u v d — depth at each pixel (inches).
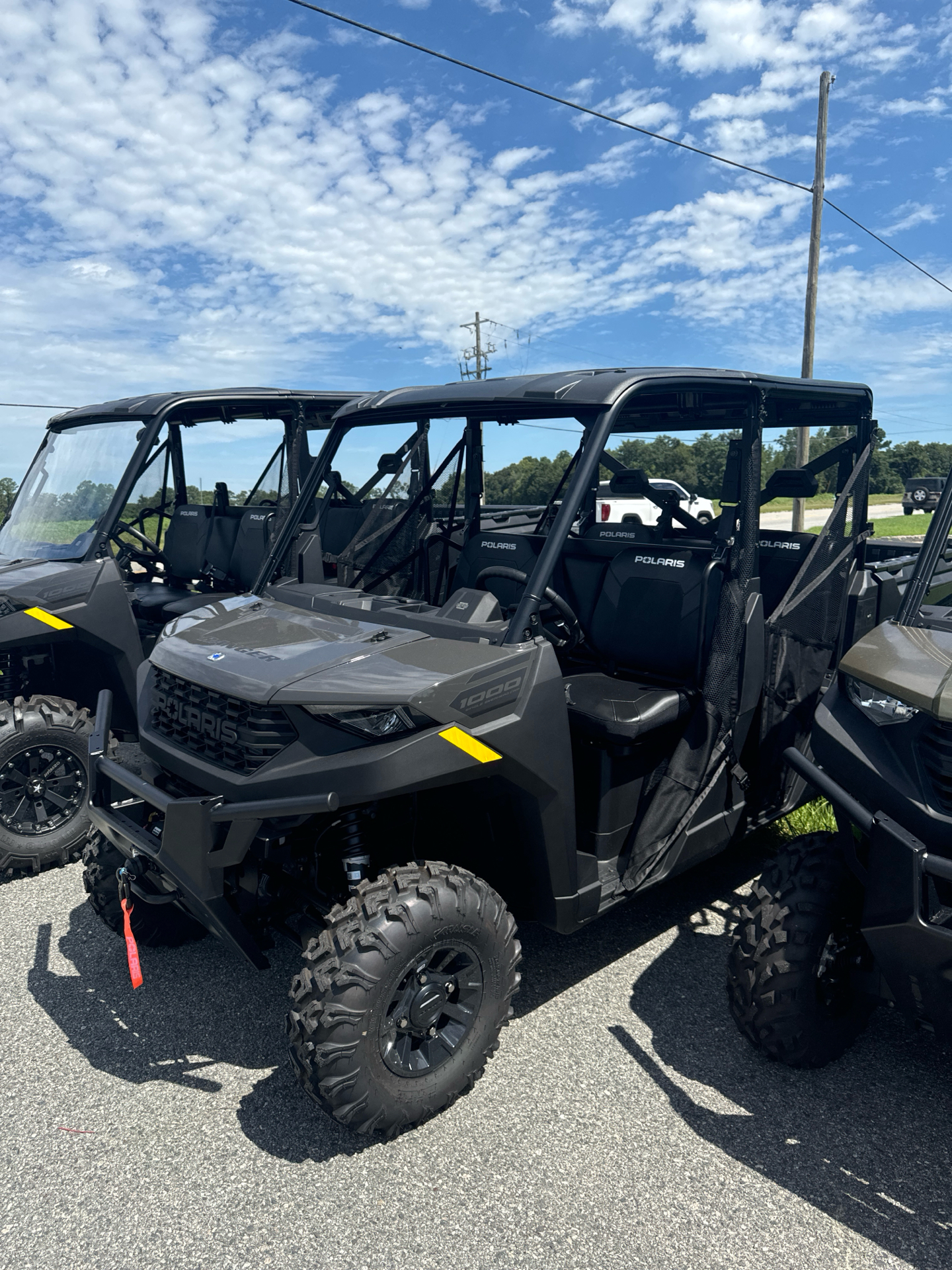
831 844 103.8
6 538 192.2
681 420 146.7
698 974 124.9
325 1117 97.1
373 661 95.3
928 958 82.0
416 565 145.0
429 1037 93.5
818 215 543.5
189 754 101.1
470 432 144.3
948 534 115.5
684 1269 76.6
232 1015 116.1
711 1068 104.6
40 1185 87.3
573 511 101.8
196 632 113.6
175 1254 78.9
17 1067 105.7
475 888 94.3
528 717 97.0
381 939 86.3
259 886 102.6
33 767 157.9
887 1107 98.0
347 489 136.8
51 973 126.4
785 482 131.4
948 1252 78.6
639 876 115.0
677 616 126.4
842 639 147.4
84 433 198.7
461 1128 94.8
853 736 94.7
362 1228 81.4
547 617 136.8
